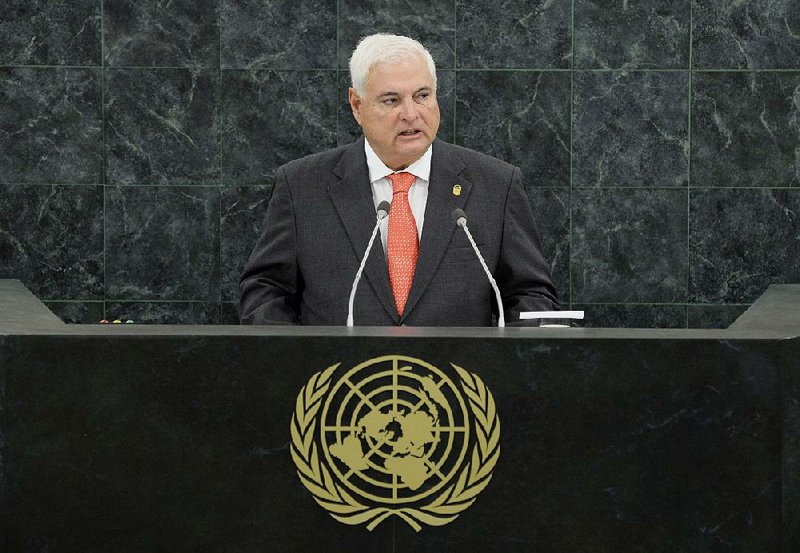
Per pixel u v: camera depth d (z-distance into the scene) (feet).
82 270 74.28
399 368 25.90
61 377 25.67
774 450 25.76
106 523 25.81
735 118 74.28
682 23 73.87
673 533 25.94
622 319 75.00
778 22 73.82
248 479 25.86
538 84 74.08
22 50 73.36
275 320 42.45
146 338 25.73
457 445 25.91
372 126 43.29
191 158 74.08
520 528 25.99
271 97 73.87
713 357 25.79
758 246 74.74
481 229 44.06
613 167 74.54
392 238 43.86
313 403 25.84
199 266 74.33
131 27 73.51
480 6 73.77
